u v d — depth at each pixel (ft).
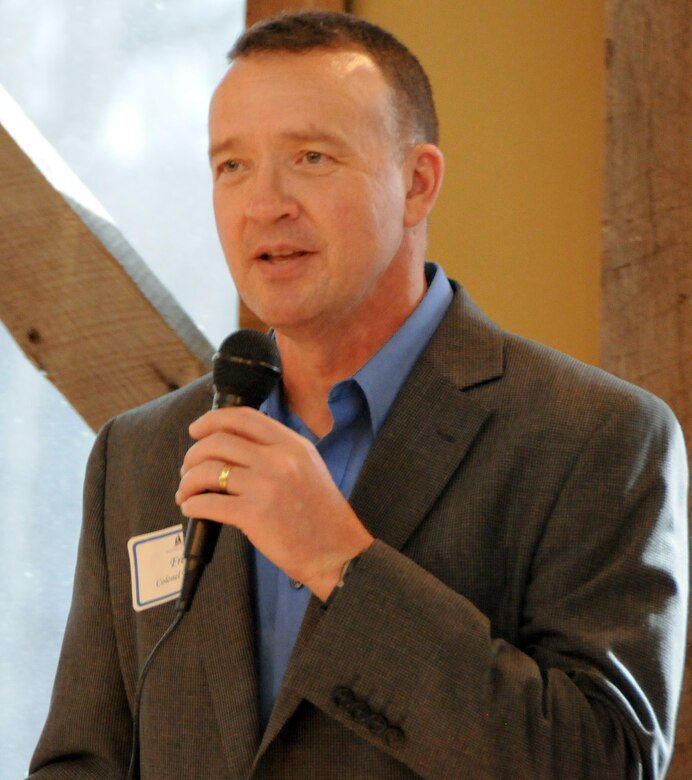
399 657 17.43
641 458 19.20
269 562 20.21
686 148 26.11
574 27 28.37
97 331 30.76
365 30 20.85
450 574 18.84
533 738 17.22
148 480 21.86
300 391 21.27
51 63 33.47
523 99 28.73
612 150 26.53
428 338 21.11
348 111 19.69
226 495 17.42
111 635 21.80
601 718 17.58
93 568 22.21
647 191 26.25
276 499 17.26
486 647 17.58
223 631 19.61
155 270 32.91
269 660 19.54
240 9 32.73
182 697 19.79
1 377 34.22
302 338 20.29
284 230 19.34
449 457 19.48
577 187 28.17
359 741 18.17
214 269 32.71
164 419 22.52
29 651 33.94
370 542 17.99
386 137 20.20
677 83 26.22
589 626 18.37
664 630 18.42
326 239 19.39
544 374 20.13
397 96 20.65
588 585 18.54
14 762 33.78
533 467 19.20
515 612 19.02
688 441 25.64
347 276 19.54
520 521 19.10
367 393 20.36
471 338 20.88
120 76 33.30
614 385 19.92
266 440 17.58
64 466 34.04
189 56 33.01
